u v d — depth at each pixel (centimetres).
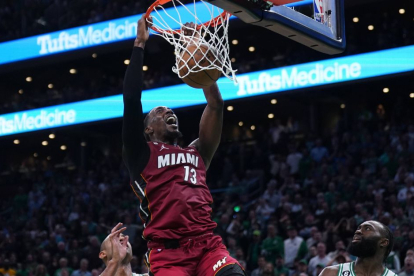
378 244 403
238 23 1526
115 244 340
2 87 1950
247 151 1520
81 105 1616
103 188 1572
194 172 343
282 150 1476
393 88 1567
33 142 1972
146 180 337
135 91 337
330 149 1423
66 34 1630
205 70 345
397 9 1475
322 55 1406
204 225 334
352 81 1328
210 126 363
